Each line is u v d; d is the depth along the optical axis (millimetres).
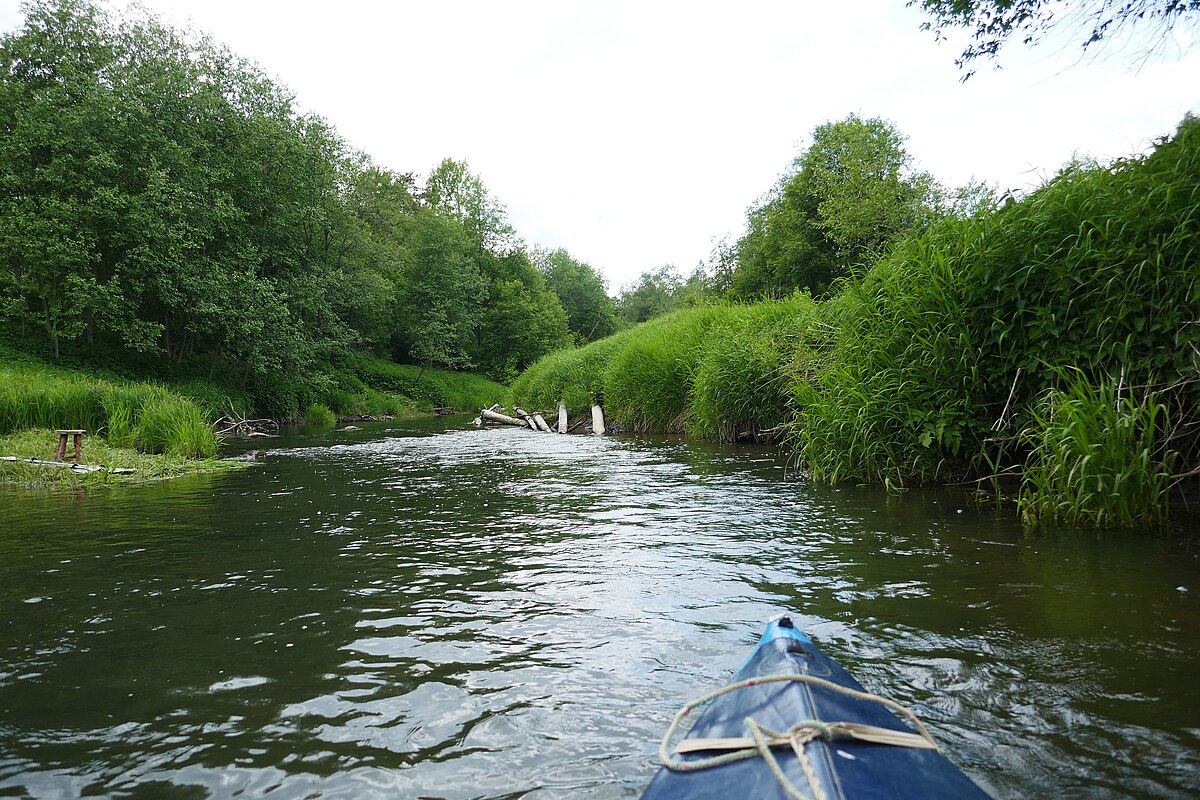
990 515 5301
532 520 5762
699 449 11312
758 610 3363
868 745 1579
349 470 9695
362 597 3723
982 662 2656
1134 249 5285
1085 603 3244
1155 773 1903
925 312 6688
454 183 57938
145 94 22938
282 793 1919
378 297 35562
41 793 1916
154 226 21766
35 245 20812
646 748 2129
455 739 2211
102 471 9211
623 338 20875
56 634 3213
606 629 3176
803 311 11266
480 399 44188
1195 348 4863
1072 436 4859
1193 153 5418
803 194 28672
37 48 23438
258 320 24359
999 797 1803
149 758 2113
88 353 23531
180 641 3107
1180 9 7465
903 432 6738
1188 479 5344
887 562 4094
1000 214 6414
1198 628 2904
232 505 6781
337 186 31578
